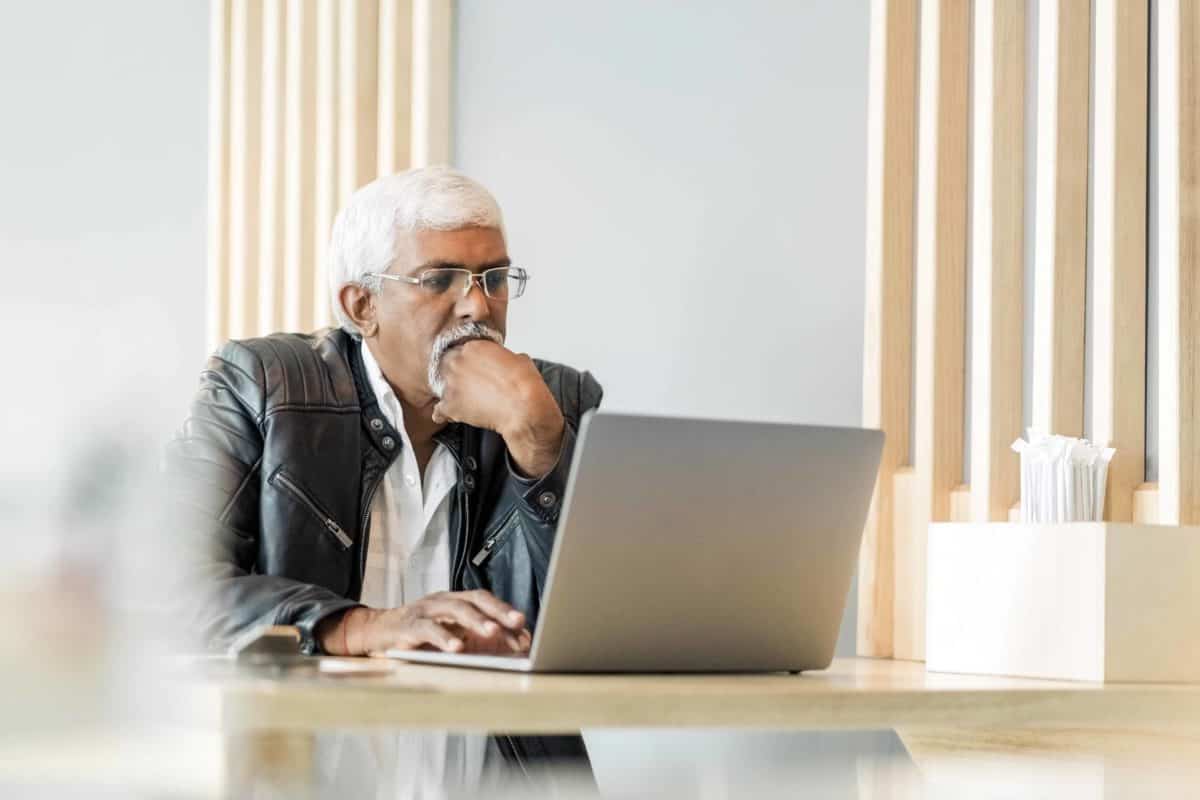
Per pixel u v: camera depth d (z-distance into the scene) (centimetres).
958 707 117
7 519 56
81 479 56
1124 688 129
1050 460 193
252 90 365
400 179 207
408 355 203
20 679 60
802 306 273
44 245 80
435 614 142
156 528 58
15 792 62
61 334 59
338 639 149
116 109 332
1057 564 170
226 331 366
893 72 249
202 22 360
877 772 193
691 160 292
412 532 211
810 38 276
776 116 280
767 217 279
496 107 321
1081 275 223
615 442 119
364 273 205
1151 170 215
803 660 138
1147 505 206
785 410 275
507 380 188
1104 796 202
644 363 296
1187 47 201
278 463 199
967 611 180
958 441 242
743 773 200
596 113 306
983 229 233
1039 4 228
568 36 311
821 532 133
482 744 189
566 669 123
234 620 157
